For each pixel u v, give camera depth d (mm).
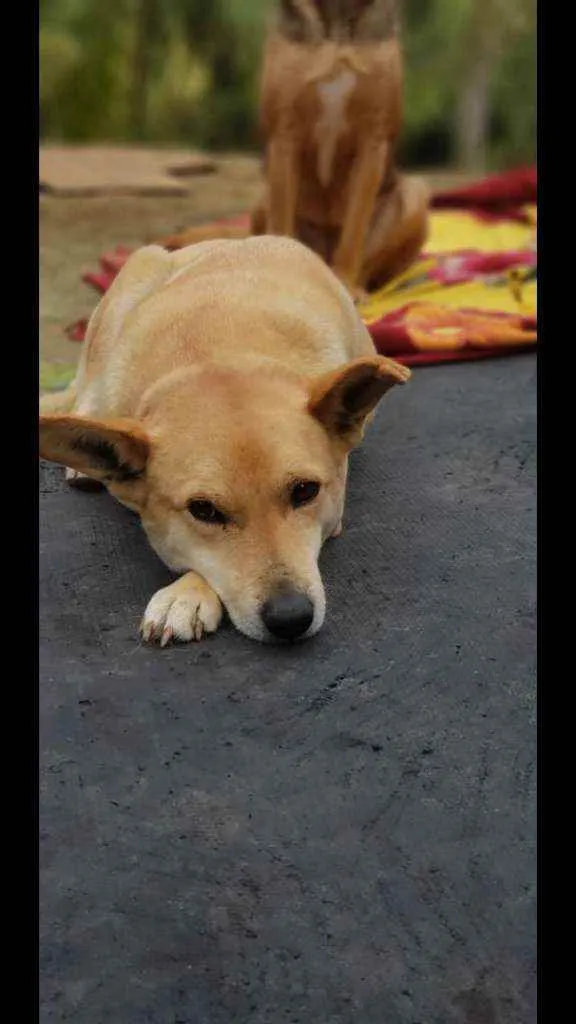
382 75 1824
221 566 1241
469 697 1203
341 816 1111
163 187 2875
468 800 1123
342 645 1250
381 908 1061
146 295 1454
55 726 1172
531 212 2305
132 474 1269
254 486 1223
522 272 1925
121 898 1064
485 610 1293
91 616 1282
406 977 1028
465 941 1045
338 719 1182
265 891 1068
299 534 1241
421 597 1307
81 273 2160
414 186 1976
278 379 1278
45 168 3041
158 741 1163
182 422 1251
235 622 1237
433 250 2166
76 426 1228
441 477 1493
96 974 1028
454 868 1082
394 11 1855
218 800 1122
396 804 1120
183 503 1237
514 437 1571
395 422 1607
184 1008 1014
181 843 1095
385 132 1865
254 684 1209
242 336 1332
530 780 1138
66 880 1073
